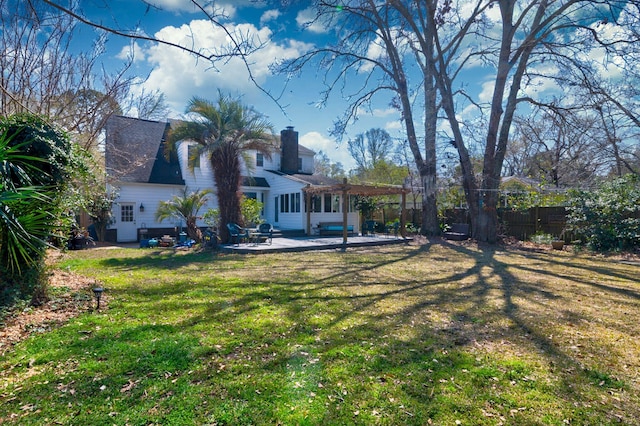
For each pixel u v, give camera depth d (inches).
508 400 103.3
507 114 555.8
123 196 644.1
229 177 517.3
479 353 136.1
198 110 499.8
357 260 388.8
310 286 253.1
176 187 700.7
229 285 255.0
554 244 472.7
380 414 96.0
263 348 139.3
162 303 204.4
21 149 181.8
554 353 136.6
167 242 556.7
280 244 510.9
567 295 227.9
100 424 90.7
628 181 449.7
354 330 160.6
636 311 192.5
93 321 168.9
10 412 95.3
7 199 147.0
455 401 102.3
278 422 92.2
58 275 265.6
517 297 222.7
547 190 588.1
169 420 92.5
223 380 113.3
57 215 196.7
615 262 368.5
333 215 743.1
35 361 124.9
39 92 320.5
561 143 809.5
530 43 491.5
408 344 144.5
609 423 93.0
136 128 726.5
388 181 1165.7
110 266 343.6
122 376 115.0
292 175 772.6
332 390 108.0
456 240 592.1
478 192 571.5
